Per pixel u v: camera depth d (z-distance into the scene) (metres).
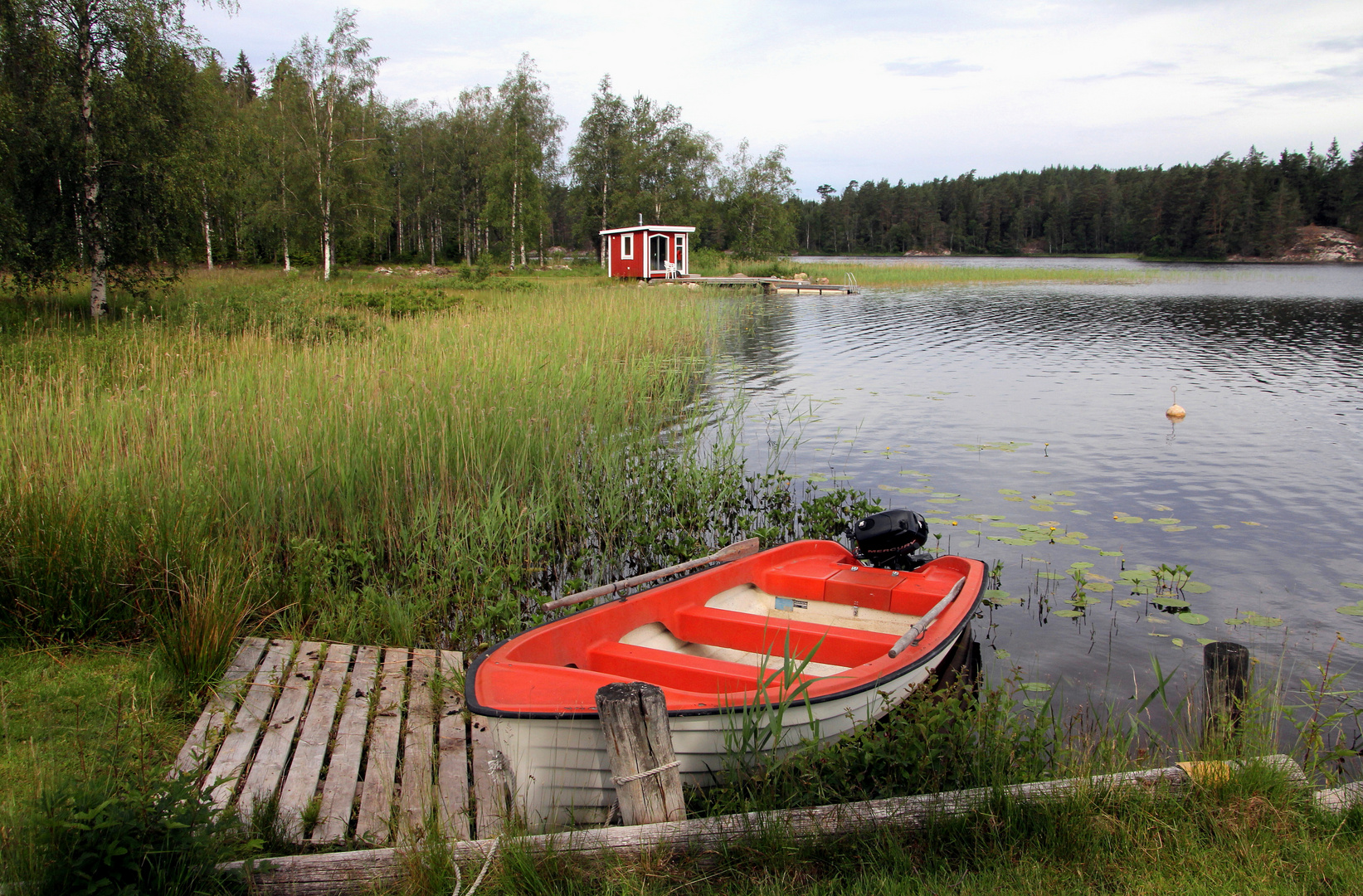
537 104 50.19
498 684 3.44
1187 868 2.88
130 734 3.71
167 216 18.61
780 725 3.31
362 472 7.12
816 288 39.06
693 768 3.47
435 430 8.00
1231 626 5.50
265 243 41.41
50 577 4.84
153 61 18.33
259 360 10.77
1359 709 4.38
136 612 5.02
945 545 7.03
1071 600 5.90
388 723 4.00
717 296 33.09
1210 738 3.62
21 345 11.80
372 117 37.78
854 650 4.30
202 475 6.59
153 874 2.56
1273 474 9.27
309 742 3.79
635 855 2.93
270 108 36.44
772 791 3.33
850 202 147.50
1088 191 137.00
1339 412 12.70
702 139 64.50
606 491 7.85
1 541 4.96
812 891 2.78
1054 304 34.69
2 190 17.20
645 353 14.84
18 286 18.31
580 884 2.84
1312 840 3.04
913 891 2.78
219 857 2.75
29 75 17.27
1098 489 8.72
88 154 17.33
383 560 6.73
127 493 5.79
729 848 2.97
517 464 7.85
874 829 3.05
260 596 5.47
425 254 61.53
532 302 22.27
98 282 18.19
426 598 5.76
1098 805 3.17
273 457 6.91
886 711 3.85
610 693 3.05
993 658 5.05
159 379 9.73
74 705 4.02
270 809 3.19
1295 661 4.98
